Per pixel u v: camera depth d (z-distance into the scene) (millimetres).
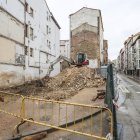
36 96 16531
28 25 27078
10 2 21250
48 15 39000
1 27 19156
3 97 14984
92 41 48062
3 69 19406
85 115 9453
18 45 23281
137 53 64875
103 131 7457
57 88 22219
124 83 33406
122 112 10961
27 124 8242
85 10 48750
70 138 6863
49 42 40125
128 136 7148
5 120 8797
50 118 9227
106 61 75812
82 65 38719
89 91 18781
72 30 49562
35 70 29812
